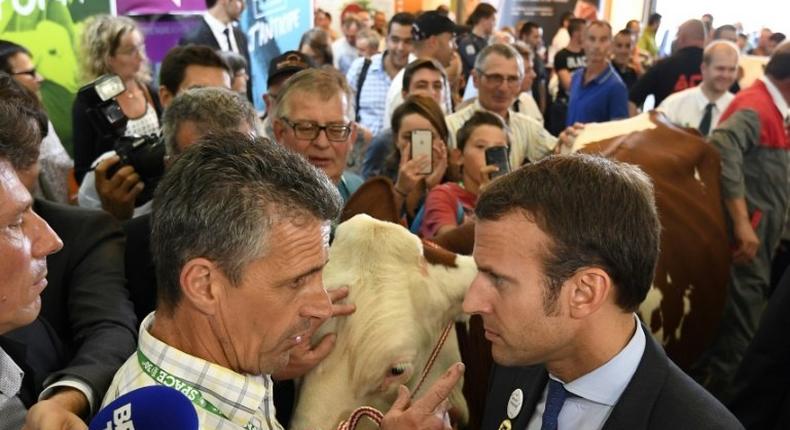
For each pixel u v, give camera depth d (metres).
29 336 1.45
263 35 6.08
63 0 4.83
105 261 1.70
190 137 1.79
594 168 1.03
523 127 3.62
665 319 2.43
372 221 1.43
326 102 1.99
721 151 3.26
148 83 3.88
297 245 0.91
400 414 1.15
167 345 0.93
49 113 4.87
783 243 3.79
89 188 2.51
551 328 1.03
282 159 0.95
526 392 1.22
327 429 1.30
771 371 1.79
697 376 3.39
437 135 2.74
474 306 1.06
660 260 2.40
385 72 5.21
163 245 0.92
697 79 5.80
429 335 1.40
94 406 1.25
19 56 3.44
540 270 1.00
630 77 7.02
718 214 2.79
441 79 3.80
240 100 1.87
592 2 9.11
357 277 1.36
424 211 2.30
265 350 0.96
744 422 1.85
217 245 0.89
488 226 1.04
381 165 3.35
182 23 5.35
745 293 3.43
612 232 0.99
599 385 1.07
